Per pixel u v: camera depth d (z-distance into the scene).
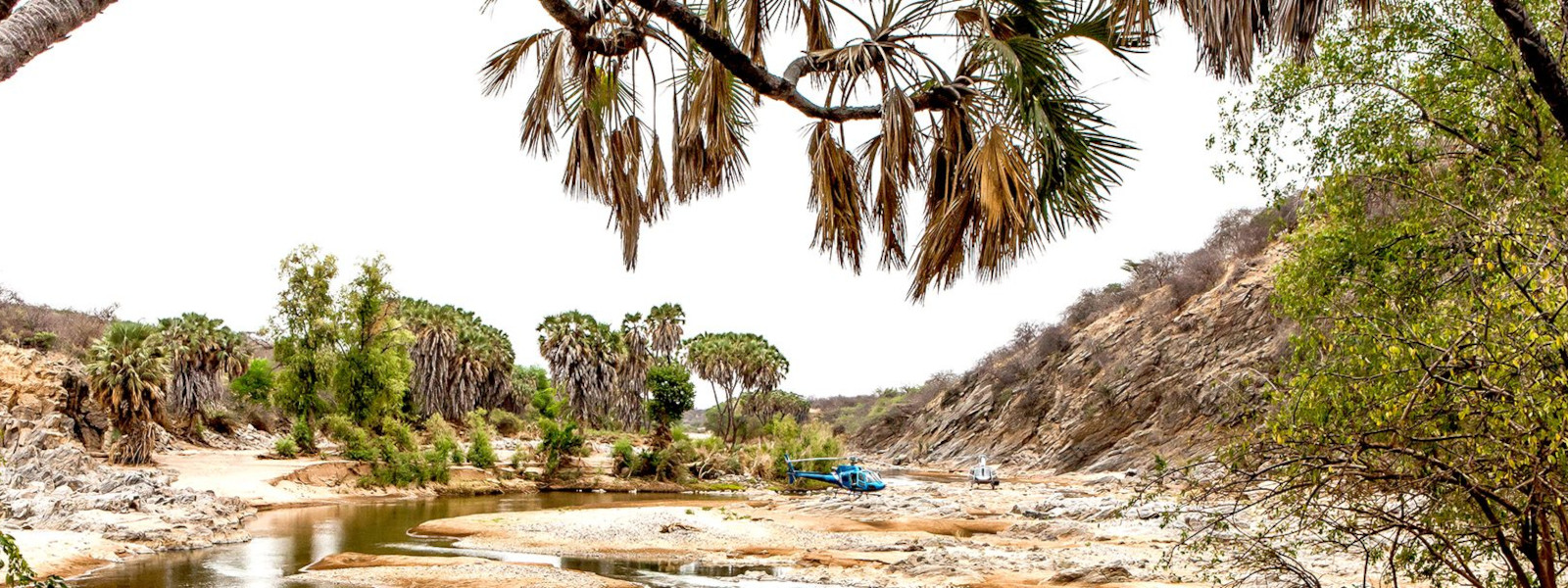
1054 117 4.00
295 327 41.16
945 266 4.23
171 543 18.16
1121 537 19.91
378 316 42.97
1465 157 7.46
